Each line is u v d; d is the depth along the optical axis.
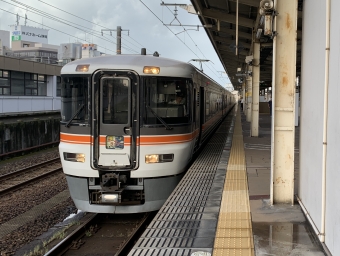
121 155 6.67
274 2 5.25
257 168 8.33
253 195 6.03
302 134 5.19
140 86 6.74
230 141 13.74
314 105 4.37
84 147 6.73
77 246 5.91
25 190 9.77
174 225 4.73
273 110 5.38
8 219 7.43
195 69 8.52
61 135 7.07
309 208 4.66
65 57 44.91
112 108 6.71
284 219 4.82
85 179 6.81
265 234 4.32
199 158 9.77
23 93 28.58
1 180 10.85
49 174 11.63
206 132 12.30
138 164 6.68
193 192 6.26
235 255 3.77
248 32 17.73
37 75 30.27
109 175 6.59
